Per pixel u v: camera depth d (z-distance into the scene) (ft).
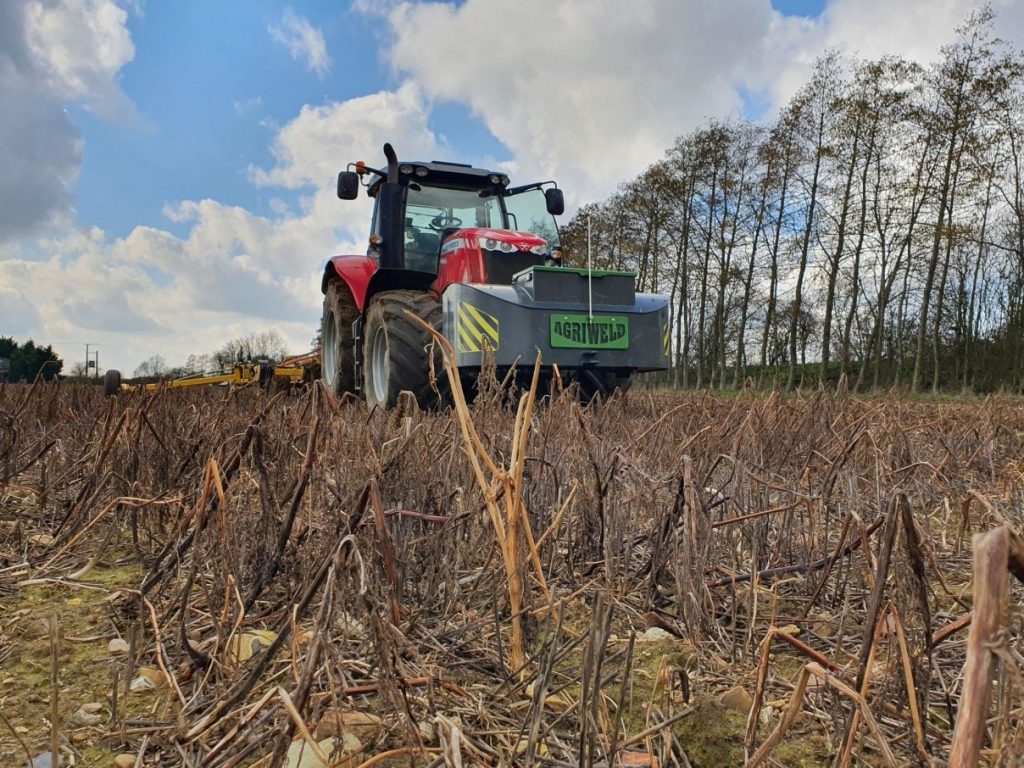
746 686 5.42
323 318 29.35
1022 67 72.74
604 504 7.98
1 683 5.37
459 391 5.41
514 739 4.58
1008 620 1.91
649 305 20.11
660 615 6.75
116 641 6.02
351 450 8.41
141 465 9.75
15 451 11.05
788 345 105.19
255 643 5.78
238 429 9.98
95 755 4.46
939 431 13.78
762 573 7.48
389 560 4.63
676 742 4.42
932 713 5.00
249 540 6.71
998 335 84.02
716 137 98.99
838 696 4.61
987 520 8.86
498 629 5.66
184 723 4.62
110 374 29.84
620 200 112.47
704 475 8.41
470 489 7.60
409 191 23.30
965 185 75.82
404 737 4.33
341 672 4.90
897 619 3.92
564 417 9.93
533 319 18.69
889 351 92.79
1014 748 2.38
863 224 82.43
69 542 8.14
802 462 10.51
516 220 24.36
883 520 5.48
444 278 21.11
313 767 4.11
